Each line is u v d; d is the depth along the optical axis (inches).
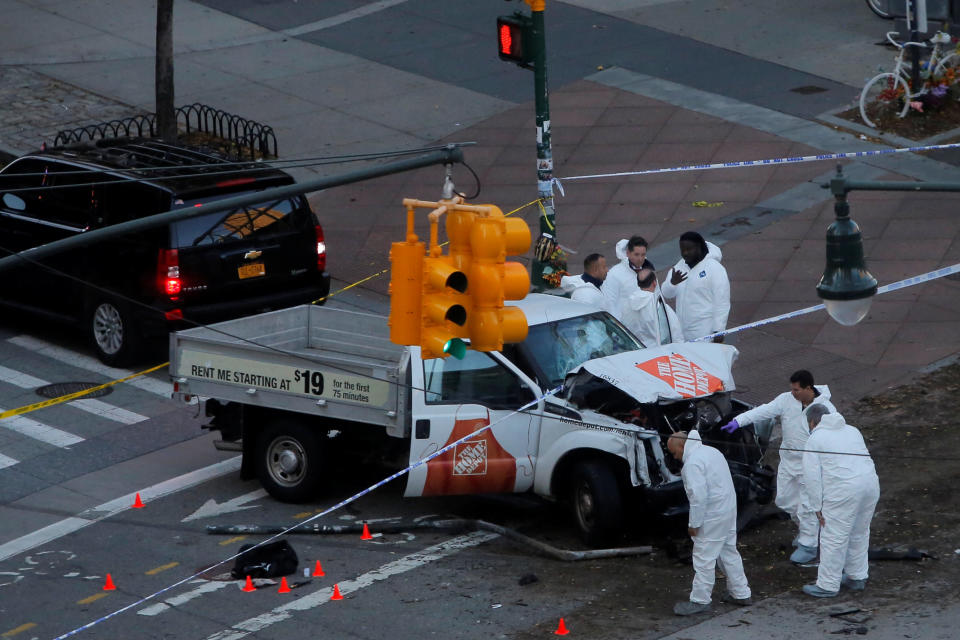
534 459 1684.3
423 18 3971.5
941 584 1494.8
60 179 2303.2
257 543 1659.7
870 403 2057.1
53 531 1718.8
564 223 2778.1
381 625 1437.0
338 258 2689.5
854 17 3831.2
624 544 1660.9
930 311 2354.8
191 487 1852.9
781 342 2276.1
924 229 2652.6
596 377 1685.5
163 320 2167.8
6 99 3425.2
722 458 1444.4
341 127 3265.3
